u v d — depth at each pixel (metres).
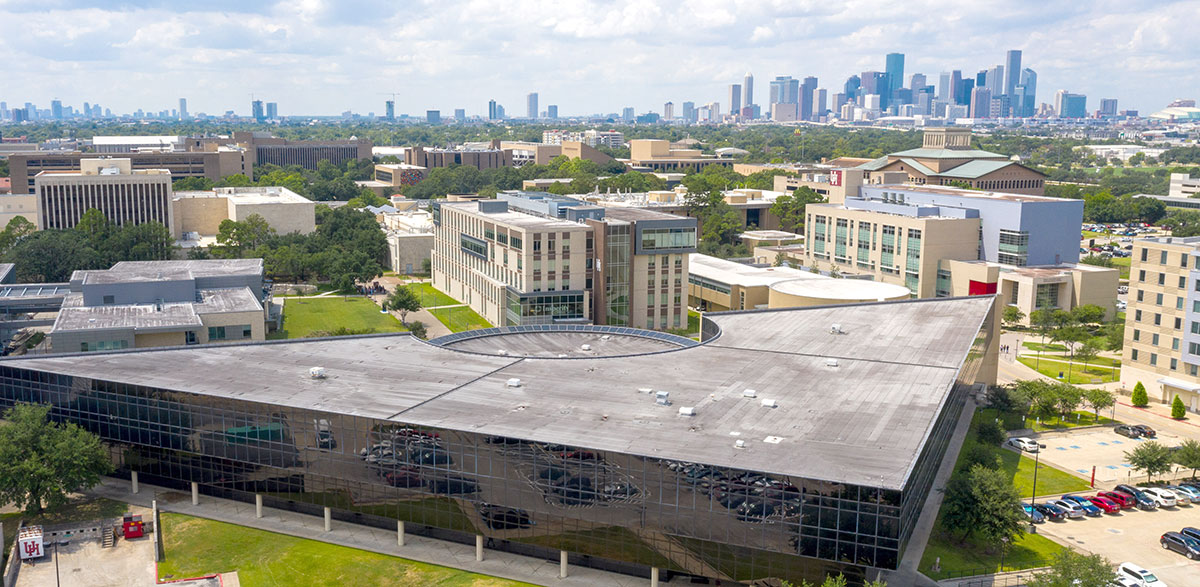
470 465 91.88
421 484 94.62
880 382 108.94
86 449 104.19
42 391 111.50
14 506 108.38
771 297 175.00
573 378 110.19
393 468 95.44
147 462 110.31
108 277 175.50
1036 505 112.31
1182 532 103.06
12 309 171.62
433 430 92.56
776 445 87.25
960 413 132.12
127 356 118.25
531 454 89.06
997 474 102.38
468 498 93.12
